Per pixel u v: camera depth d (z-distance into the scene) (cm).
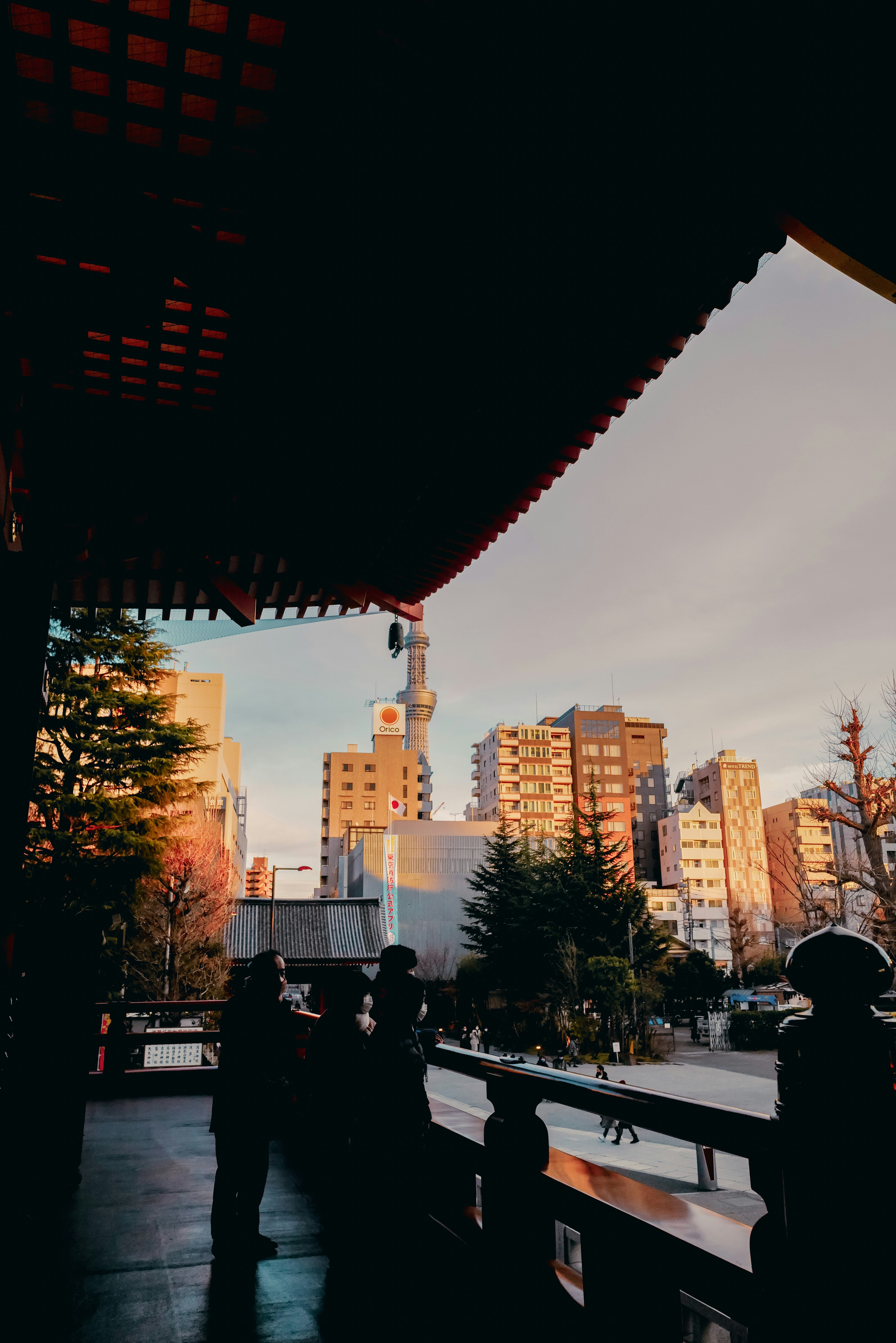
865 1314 141
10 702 448
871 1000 158
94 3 253
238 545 509
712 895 10238
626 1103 220
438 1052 357
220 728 5794
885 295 230
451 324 357
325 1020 408
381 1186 315
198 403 435
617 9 234
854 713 2762
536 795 10369
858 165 213
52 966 498
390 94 273
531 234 312
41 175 302
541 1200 265
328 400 407
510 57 256
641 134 261
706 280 291
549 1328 249
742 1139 174
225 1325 302
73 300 352
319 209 313
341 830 10675
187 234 324
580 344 340
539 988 4459
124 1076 833
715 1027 4450
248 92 279
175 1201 462
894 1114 148
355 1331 296
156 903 2709
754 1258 164
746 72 225
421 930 6525
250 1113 387
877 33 198
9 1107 469
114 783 1772
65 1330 299
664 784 11938
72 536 491
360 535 505
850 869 2864
